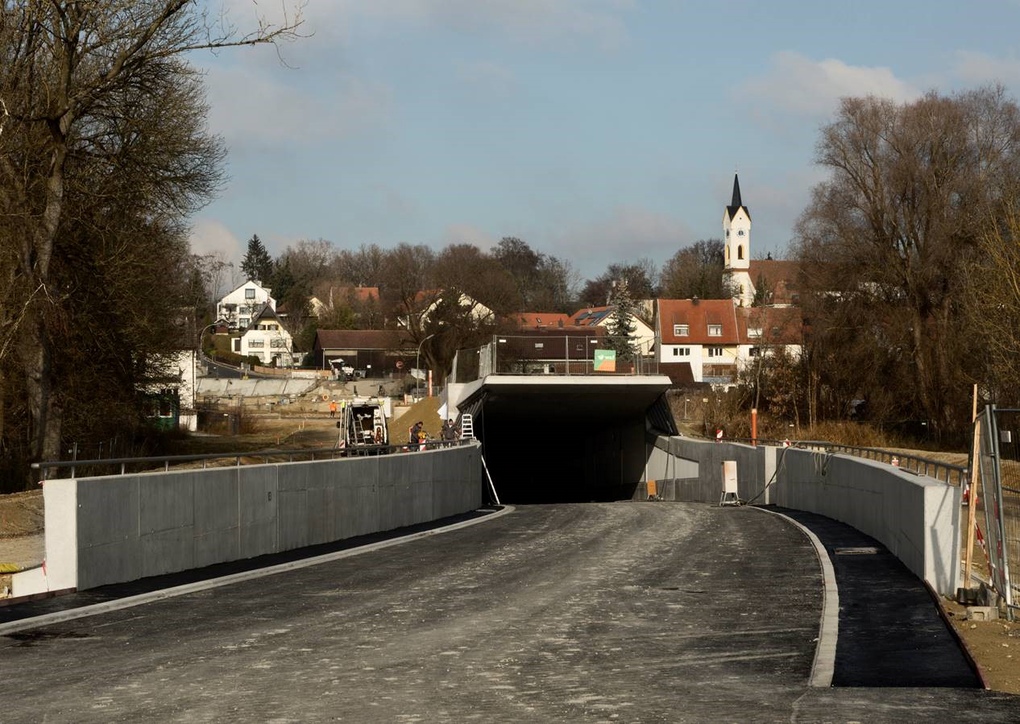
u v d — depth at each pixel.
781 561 17.25
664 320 121.25
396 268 102.12
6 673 9.48
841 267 57.00
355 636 11.20
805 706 7.89
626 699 8.27
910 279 54.75
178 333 45.69
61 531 13.86
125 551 14.87
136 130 32.69
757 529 23.08
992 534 12.23
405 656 10.12
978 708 7.73
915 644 10.26
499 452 57.53
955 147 54.06
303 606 13.23
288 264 192.75
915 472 18.19
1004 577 11.39
